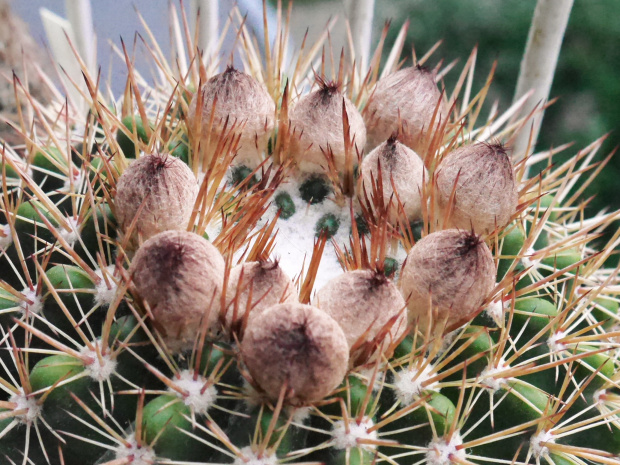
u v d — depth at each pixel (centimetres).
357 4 18
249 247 13
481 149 13
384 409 11
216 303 11
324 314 11
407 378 11
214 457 11
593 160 26
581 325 14
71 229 13
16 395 11
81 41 19
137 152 14
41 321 12
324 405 11
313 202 14
